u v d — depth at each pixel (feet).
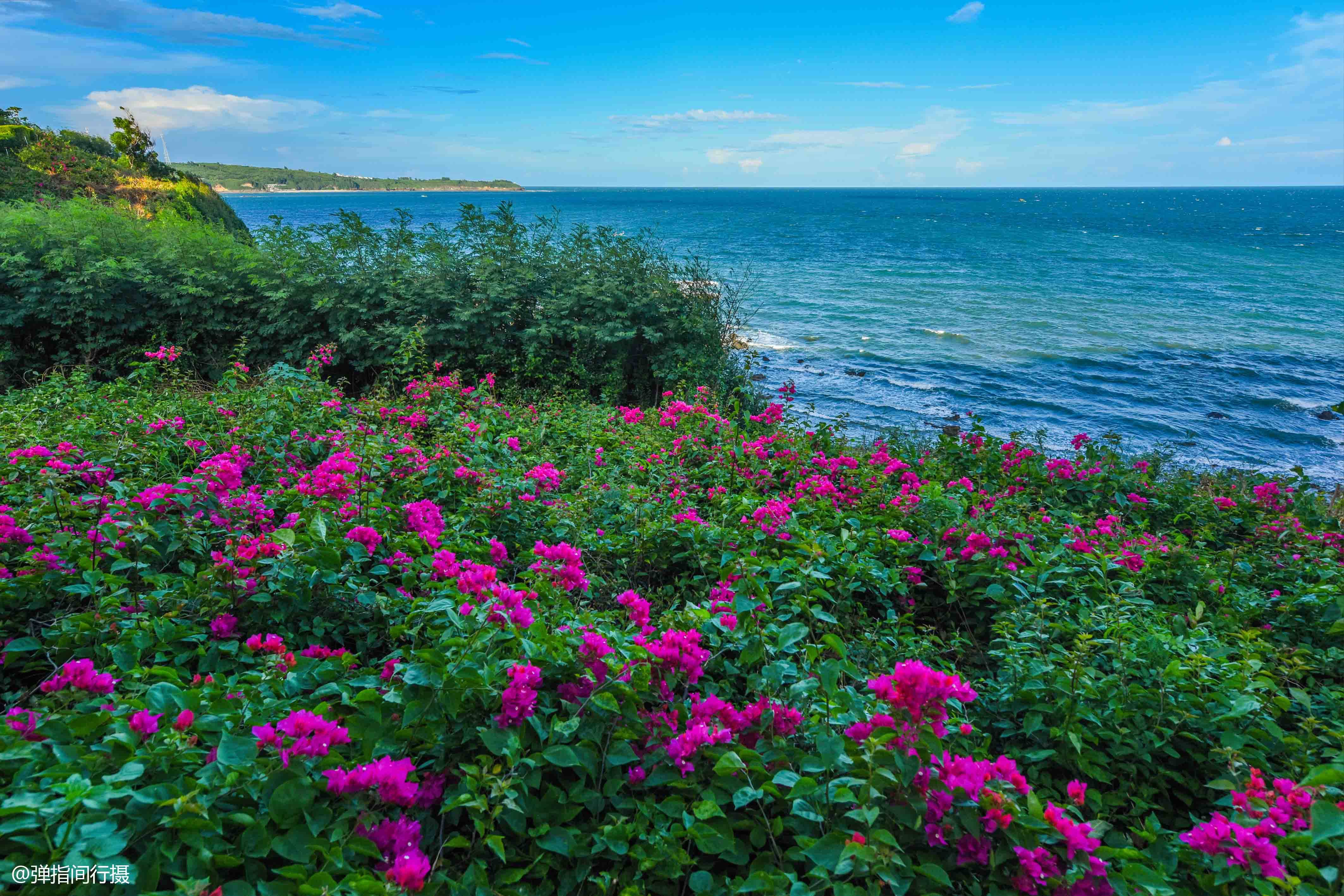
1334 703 10.25
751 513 14.65
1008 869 6.39
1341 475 35.50
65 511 10.80
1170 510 19.75
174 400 20.10
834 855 6.02
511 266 30.94
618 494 15.35
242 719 6.86
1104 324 73.10
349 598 9.91
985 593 12.75
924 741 6.59
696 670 7.89
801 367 54.70
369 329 29.48
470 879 6.04
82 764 5.81
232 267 30.58
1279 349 62.69
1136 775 8.78
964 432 39.86
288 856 5.60
